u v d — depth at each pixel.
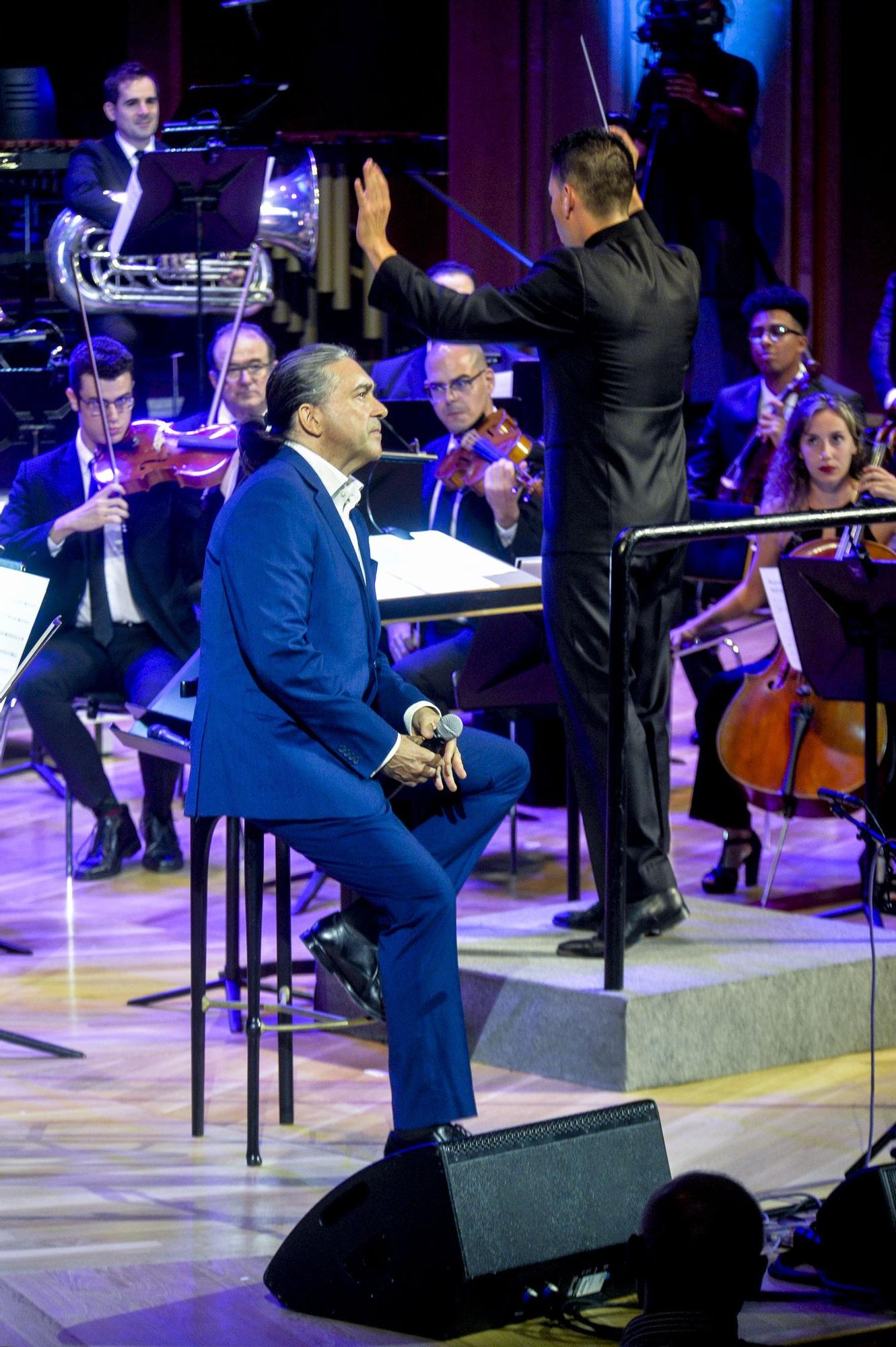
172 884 17.00
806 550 15.53
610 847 11.67
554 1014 11.93
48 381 21.88
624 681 11.50
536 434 18.64
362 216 11.75
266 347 18.41
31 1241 9.47
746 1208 6.91
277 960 11.18
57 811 19.61
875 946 12.96
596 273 11.70
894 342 24.39
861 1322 8.33
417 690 10.93
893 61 28.77
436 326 11.60
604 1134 8.78
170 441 17.19
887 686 13.34
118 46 34.47
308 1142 11.01
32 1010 13.49
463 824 11.27
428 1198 8.33
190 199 18.92
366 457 10.69
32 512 17.55
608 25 28.34
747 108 28.25
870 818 10.62
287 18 33.84
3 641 11.65
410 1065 10.00
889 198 29.20
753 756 15.31
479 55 29.14
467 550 12.68
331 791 10.13
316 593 10.42
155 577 17.25
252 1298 8.84
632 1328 6.85
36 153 25.92
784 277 28.94
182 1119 11.38
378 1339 8.40
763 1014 12.16
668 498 12.20
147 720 12.45
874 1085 11.15
